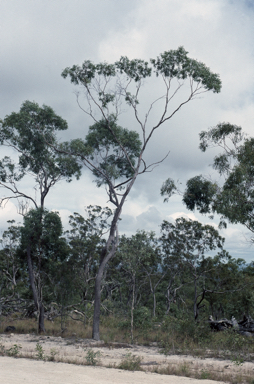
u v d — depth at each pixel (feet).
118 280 143.43
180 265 131.64
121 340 72.74
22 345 64.13
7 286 125.49
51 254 89.71
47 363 44.04
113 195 87.51
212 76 85.46
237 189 71.05
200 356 55.77
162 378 36.94
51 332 85.30
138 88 88.84
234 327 77.15
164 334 75.20
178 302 168.25
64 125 91.20
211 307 163.84
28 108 88.28
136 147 91.81
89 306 106.32
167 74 87.20
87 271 124.16
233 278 121.80
